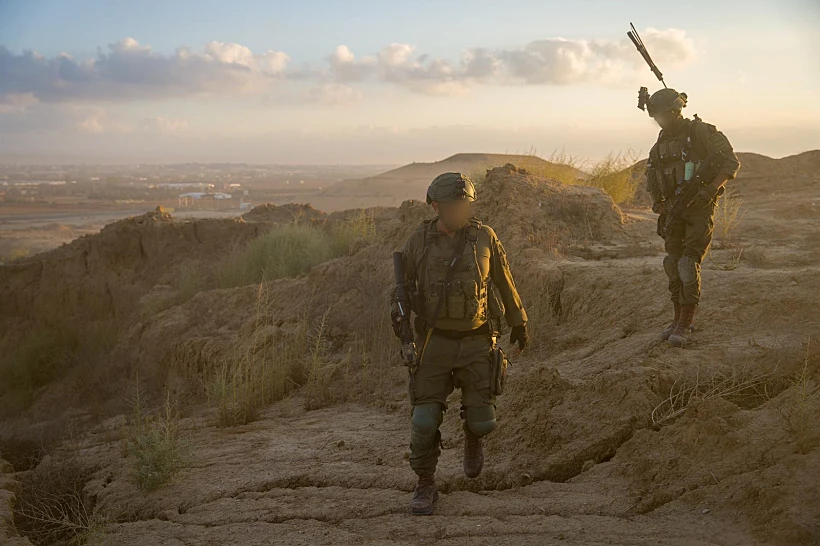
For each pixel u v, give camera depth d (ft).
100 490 18.99
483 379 14.40
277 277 47.39
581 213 34.30
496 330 14.78
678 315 20.34
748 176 57.62
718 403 15.56
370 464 17.87
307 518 14.94
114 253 65.41
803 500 12.10
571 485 15.03
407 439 19.54
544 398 18.21
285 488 17.06
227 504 16.21
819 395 15.01
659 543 12.10
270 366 28.53
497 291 14.84
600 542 12.41
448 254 14.28
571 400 17.79
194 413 28.50
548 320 25.76
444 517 14.19
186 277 53.11
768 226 34.99
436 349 14.34
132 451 18.75
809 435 13.67
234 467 18.80
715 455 14.32
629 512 13.52
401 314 14.34
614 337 22.58
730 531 12.21
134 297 59.26
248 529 14.65
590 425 16.74
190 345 38.55
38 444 26.40
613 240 33.04
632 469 14.92
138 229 65.62
